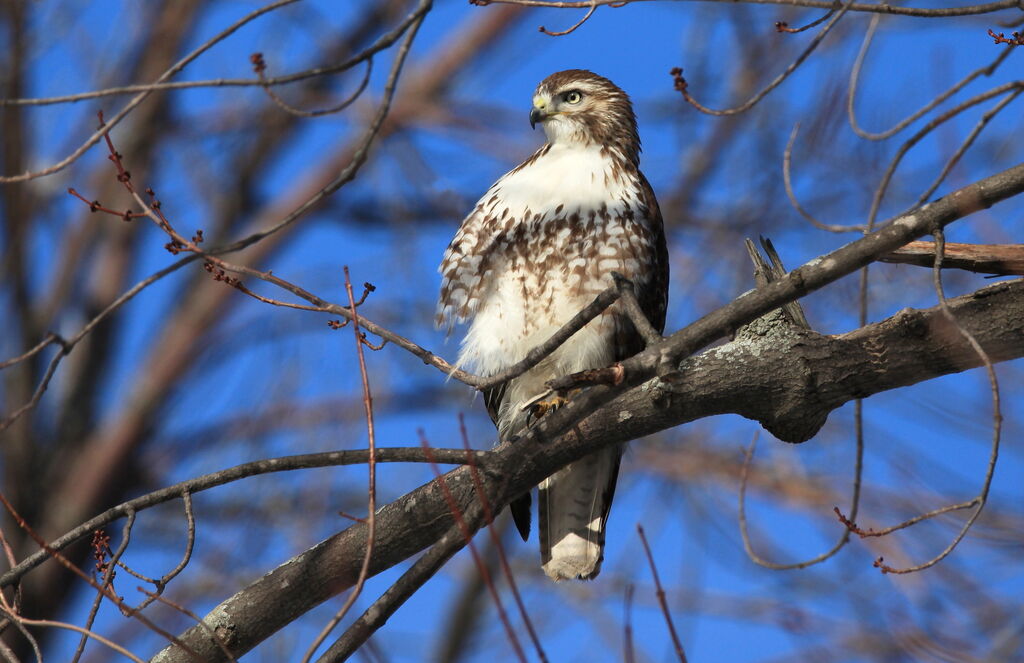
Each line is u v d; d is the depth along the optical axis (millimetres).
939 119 6656
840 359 7527
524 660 5574
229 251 6734
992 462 6441
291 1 6414
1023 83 6414
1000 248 7582
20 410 7160
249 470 7391
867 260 6773
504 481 7562
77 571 6812
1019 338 7258
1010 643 10711
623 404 7789
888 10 6852
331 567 7934
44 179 17906
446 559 7168
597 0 7199
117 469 18234
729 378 7617
